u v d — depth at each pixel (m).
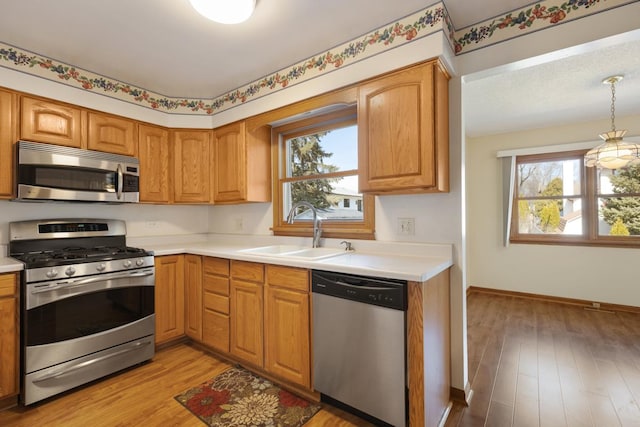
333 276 1.71
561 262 4.02
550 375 2.18
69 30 1.90
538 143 4.11
